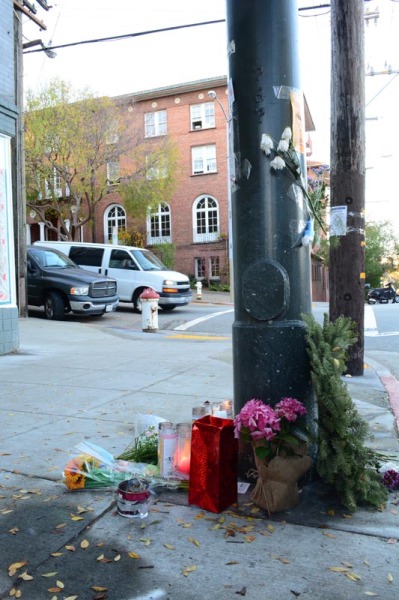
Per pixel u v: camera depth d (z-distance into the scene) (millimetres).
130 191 29094
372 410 5539
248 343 3576
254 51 3531
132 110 31016
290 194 3555
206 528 3104
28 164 27047
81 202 32125
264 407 3260
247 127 3568
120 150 28031
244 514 3268
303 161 3660
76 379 7195
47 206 30000
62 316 15328
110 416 5301
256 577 2617
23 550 2865
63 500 3465
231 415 4043
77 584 2570
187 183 33469
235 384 3713
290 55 3576
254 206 3557
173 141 30375
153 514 3285
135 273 17703
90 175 27703
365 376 7266
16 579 2607
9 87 9625
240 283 3641
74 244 18750
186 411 5422
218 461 3281
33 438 4637
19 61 14711
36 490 3607
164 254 32375
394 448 4363
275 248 3529
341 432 3229
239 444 3707
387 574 2623
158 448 3789
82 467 3623
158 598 2463
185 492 3609
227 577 2619
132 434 4723
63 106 26500
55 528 3096
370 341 10969
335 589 2512
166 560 2773
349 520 3166
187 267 33812
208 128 32750
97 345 10883
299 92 3639
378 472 3678
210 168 33156
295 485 3326
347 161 6891
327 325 3551
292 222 3564
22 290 14945
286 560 2754
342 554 2807
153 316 13750
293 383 3512
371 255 59688
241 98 3586
